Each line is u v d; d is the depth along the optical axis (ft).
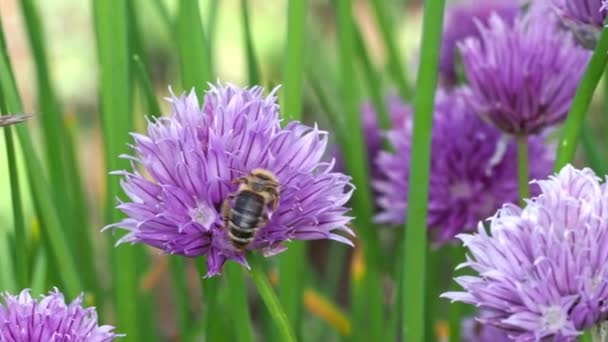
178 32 1.31
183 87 1.28
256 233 1.10
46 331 1.09
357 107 1.42
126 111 1.28
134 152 1.29
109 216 1.37
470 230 1.41
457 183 1.40
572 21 1.22
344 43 1.41
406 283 1.23
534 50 1.27
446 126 1.40
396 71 1.58
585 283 1.05
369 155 1.58
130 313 1.30
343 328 1.57
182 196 1.10
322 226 1.12
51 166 1.44
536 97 1.27
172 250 1.11
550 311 1.05
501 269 1.07
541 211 1.07
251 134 1.11
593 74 1.18
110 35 1.27
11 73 1.25
